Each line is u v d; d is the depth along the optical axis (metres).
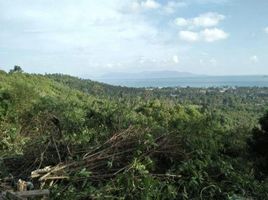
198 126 7.29
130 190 5.23
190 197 5.77
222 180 6.29
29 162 6.40
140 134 6.61
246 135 9.80
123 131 6.84
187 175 5.98
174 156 6.35
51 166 6.13
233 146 9.03
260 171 8.47
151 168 6.09
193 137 6.77
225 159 7.44
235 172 6.62
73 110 8.56
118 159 6.05
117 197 5.08
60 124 7.54
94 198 5.08
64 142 6.75
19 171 6.25
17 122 8.84
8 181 5.85
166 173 5.92
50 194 5.11
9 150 7.23
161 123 7.81
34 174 5.65
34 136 7.89
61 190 5.18
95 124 8.01
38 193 5.07
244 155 9.04
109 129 7.47
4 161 6.51
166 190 5.44
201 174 6.03
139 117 8.16
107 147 6.44
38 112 8.70
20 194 5.00
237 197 5.77
